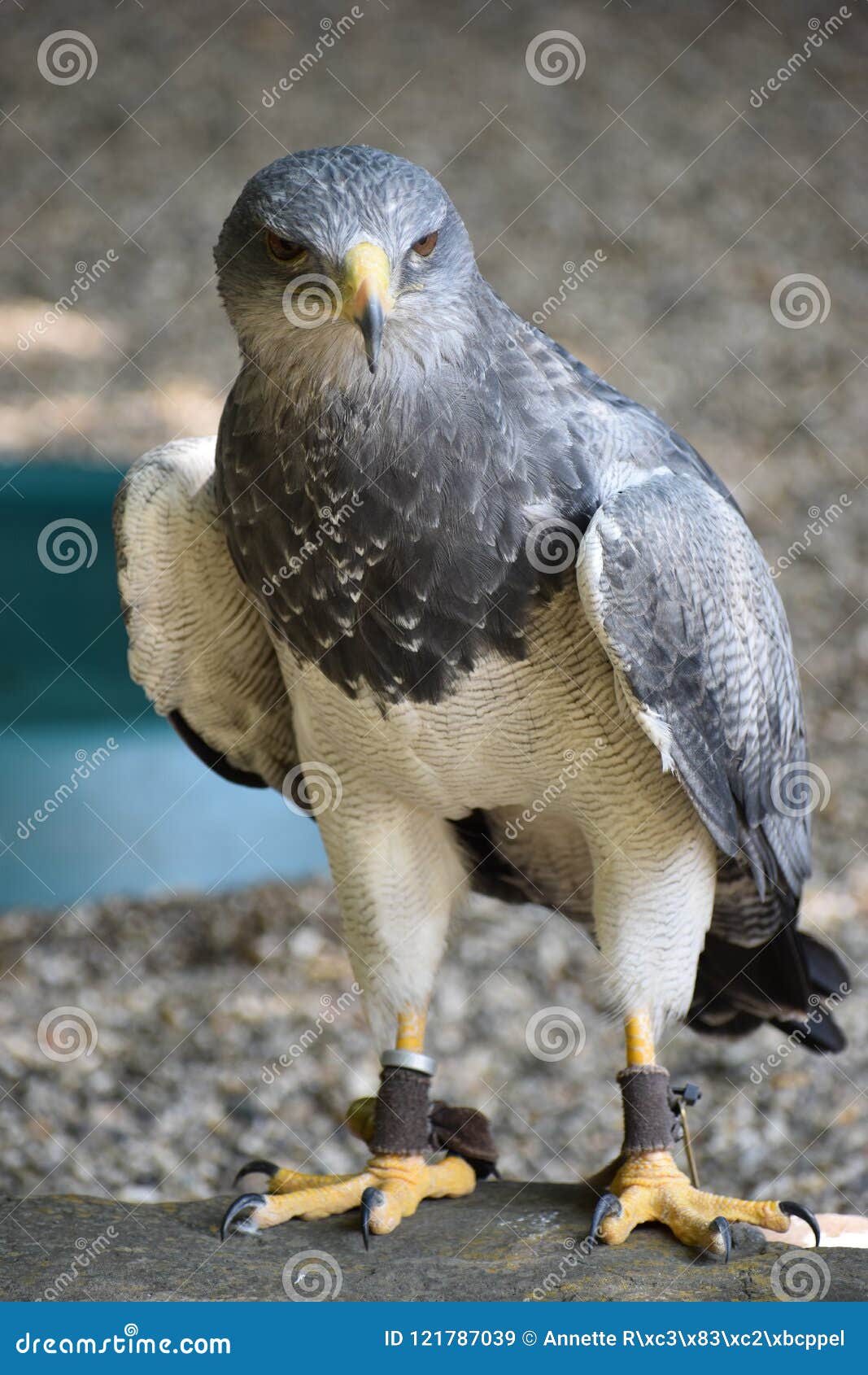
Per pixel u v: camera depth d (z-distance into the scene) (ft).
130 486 17.25
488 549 15.37
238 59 91.45
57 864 35.09
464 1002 30.94
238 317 15.64
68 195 79.15
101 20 95.50
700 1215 15.58
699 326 68.33
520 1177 25.45
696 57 93.81
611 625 15.11
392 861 17.47
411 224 14.88
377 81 89.86
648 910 16.76
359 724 16.51
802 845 18.95
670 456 17.33
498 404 15.42
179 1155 26.55
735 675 16.67
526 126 85.40
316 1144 26.89
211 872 35.35
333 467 15.35
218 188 80.28
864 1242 17.74
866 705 43.27
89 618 41.37
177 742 37.11
